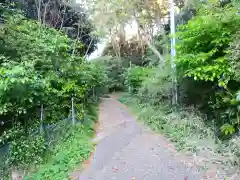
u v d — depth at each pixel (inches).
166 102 381.1
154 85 390.9
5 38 251.0
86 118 330.3
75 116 297.3
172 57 302.2
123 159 212.8
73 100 303.9
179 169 180.5
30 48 274.7
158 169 184.9
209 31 232.7
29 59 254.2
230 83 222.2
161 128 291.1
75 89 311.0
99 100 630.5
